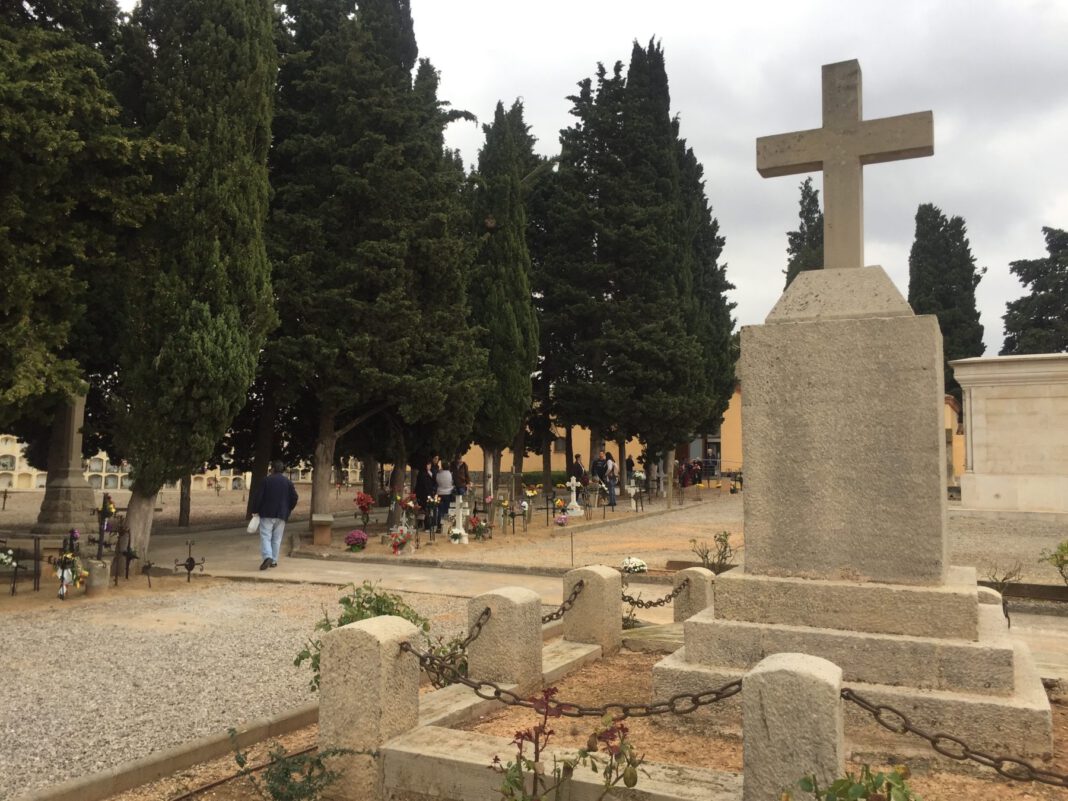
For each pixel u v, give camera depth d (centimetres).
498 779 387
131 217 1310
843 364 495
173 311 1312
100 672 726
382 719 419
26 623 959
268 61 1488
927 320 479
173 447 1328
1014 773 326
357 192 1933
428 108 2281
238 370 1356
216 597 1164
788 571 500
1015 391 2161
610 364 3241
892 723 429
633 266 3294
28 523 2431
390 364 1920
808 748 325
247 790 454
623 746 342
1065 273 4597
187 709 612
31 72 1191
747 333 521
